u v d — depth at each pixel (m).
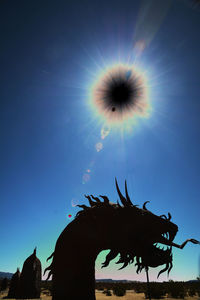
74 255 3.08
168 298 19.70
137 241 3.16
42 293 22.81
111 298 19.12
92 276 3.09
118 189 3.64
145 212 3.47
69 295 2.83
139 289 29.19
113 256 3.16
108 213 3.36
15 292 17.17
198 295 22.06
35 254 18.09
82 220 3.34
